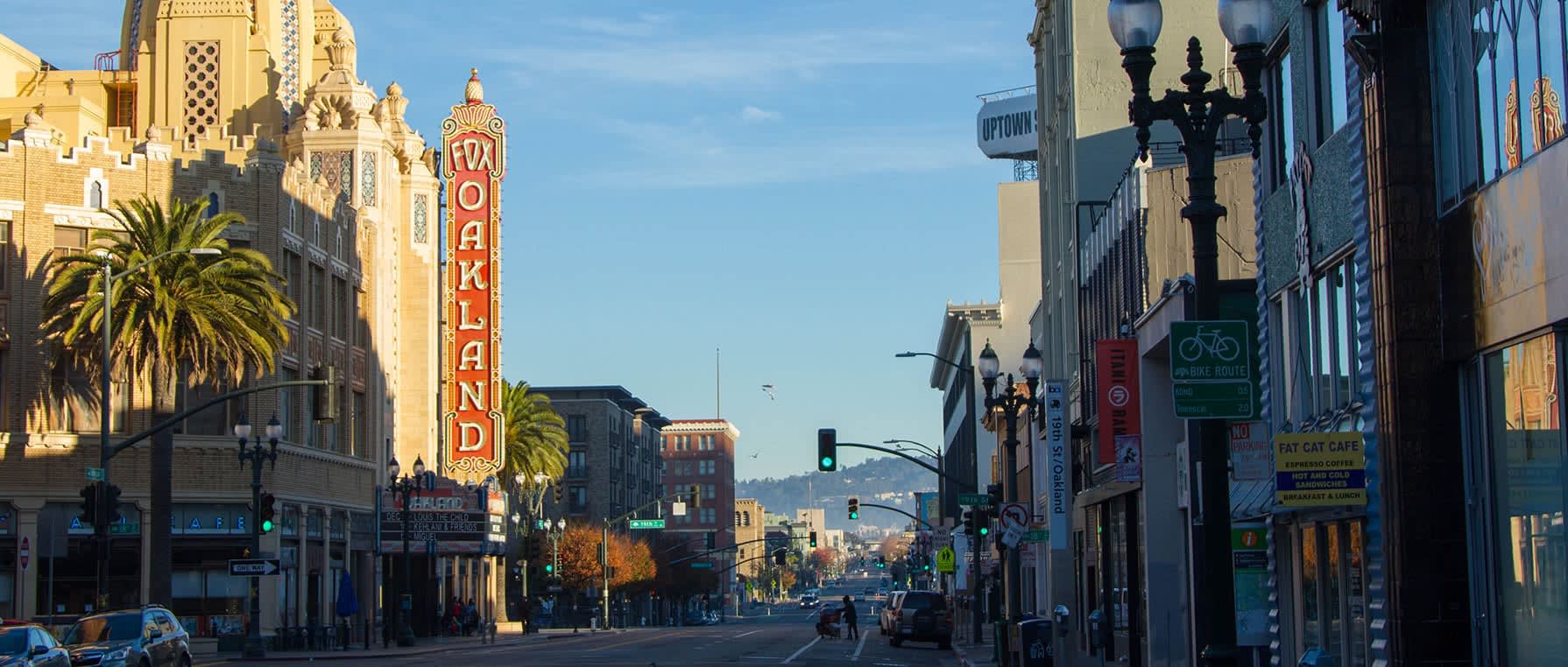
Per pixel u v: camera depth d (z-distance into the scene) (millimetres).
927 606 60188
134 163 54281
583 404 145750
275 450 46969
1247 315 29797
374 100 70688
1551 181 16344
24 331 52312
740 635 77562
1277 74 26938
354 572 65500
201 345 47969
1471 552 19391
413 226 73625
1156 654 34000
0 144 52406
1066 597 55062
